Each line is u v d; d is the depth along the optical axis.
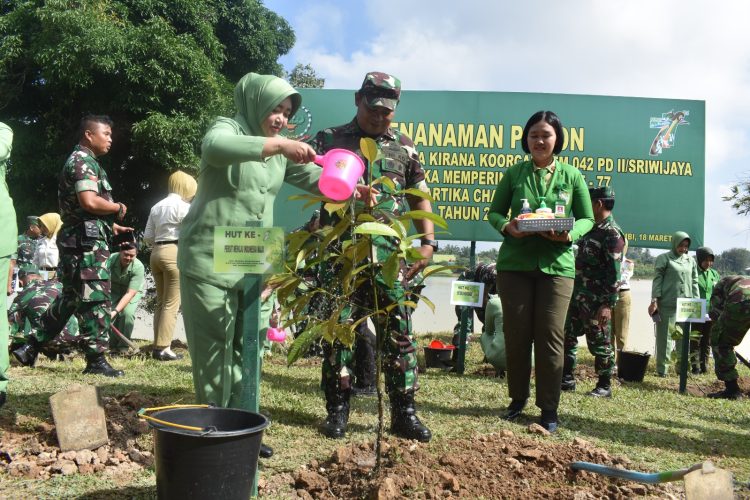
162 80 12.10
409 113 10.06
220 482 2.18
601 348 5.56
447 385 5.48
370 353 5.01
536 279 4.17
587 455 3.30
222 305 2.98
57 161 12.41
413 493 2.65
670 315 7.73
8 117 13.37
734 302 6.13
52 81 11.93
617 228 5.50
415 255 2.34
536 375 4.14
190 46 12.85
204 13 14.27
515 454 3.23
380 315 3.01
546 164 4.30
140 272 7.02
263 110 3.02
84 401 3.17
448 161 10.03
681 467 3.45
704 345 8.21
